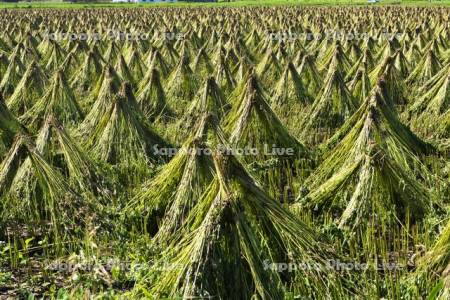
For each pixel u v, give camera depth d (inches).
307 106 591.5
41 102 537.6
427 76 679.1
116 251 307.6
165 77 733.3
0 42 919.7
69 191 343.3
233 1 3058.6
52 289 266.1
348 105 528.1
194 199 314.2
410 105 585.9
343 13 1638.8
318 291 257.8
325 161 388.5
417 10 1766.7
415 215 339.3
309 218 332.8
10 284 285.3
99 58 757.3
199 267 244.4
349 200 342.6
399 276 279.3
